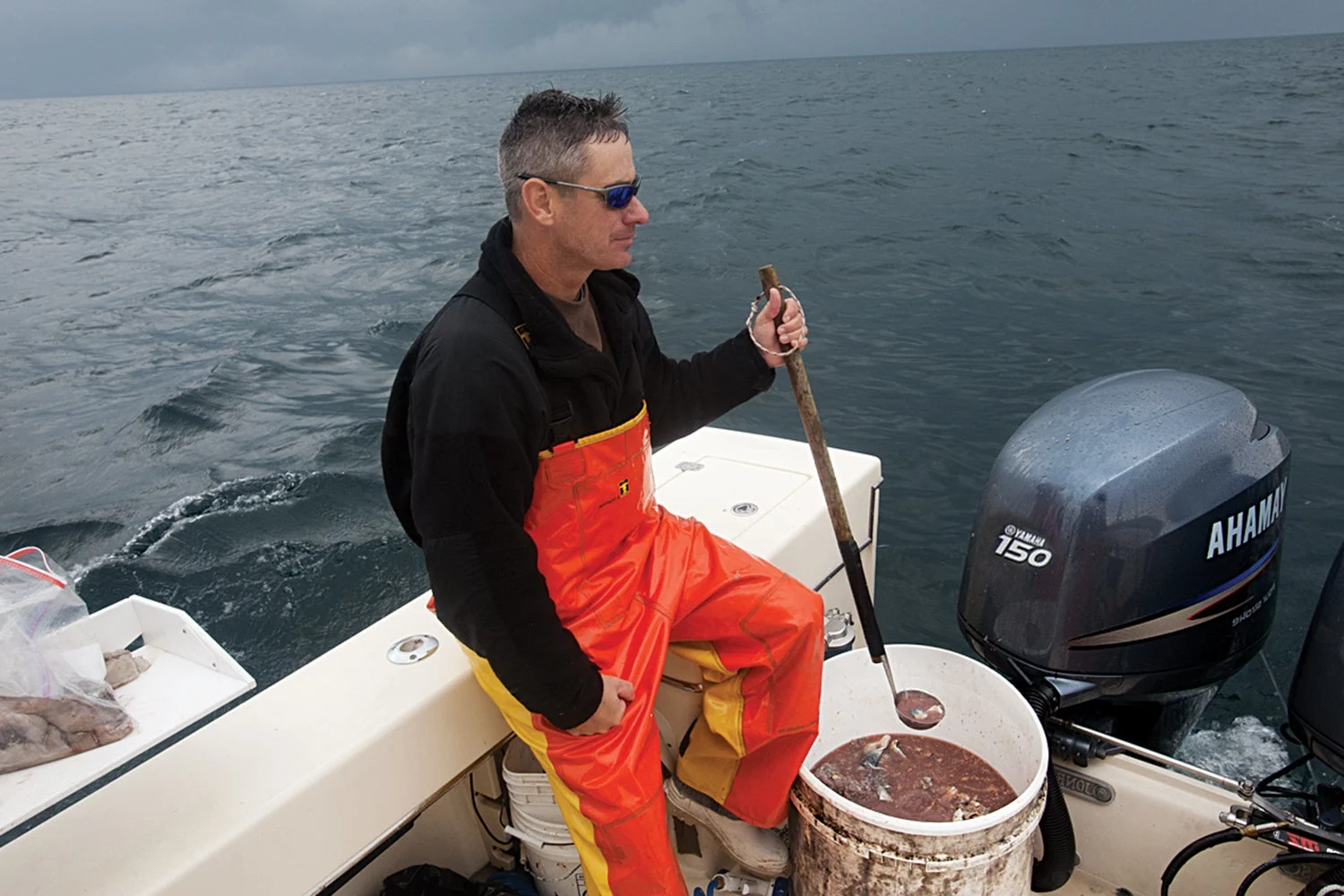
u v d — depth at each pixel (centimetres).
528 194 145
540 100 145
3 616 129
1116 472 194
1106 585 193
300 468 689
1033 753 173
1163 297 954
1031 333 862
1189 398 207
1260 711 362
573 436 150
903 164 2083
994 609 208
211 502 636
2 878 137
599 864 153
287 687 174
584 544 157
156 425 802
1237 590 202
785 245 1314
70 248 1836
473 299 141
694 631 173
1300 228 1240
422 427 135
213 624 499
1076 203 1495
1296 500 534
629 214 147
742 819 180
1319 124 2566
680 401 186
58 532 614
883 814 163
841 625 223
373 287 1323
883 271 1132
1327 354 764
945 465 615
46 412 872
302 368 953
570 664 140
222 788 150
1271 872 174
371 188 2456
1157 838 184
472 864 212
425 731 167
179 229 1988
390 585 526
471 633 138
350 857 159
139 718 135
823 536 233
